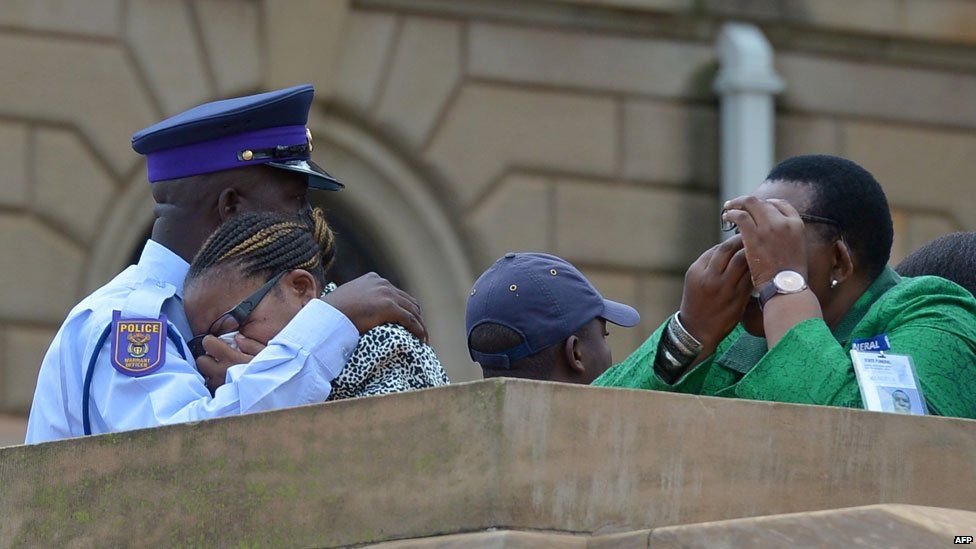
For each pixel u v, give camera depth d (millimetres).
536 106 37375
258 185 14711
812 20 39250
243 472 11711
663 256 37812
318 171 14984
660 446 11000
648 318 37594
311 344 13156
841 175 14188
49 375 14211
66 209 33531
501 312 14727
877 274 14258
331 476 11375
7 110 33344
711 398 11188
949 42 40344
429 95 36625
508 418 10727
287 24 35281
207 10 34781
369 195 36406
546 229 37188
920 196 40125
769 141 38406
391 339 13328
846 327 14102
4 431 32500
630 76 37969
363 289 13445
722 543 10516
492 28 37219
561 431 10789
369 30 36219
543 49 37500
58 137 33625
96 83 33906
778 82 38469
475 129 36969
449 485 10867
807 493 11289
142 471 12086
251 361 13094
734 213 13789
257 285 13844
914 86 40188
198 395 13484
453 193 36750
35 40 33656
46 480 12445
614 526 10820
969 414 13234
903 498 11508
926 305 13703
